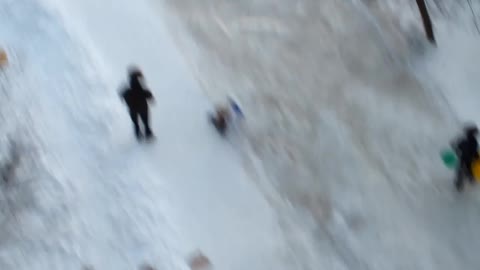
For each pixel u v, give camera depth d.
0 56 15.62
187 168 13.87
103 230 12.95
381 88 16.17
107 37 16.34
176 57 16.08
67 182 13.59
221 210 13.31
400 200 14.02
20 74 15.39
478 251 13.42
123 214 13.12
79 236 12.90
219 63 16.16
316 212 13.58
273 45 16.83
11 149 14.03
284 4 17.84
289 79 16.08
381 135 15.16
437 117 15.71
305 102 15.62
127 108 14.36
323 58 16.69
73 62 15.67
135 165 13.80
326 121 15.27
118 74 15.53
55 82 15.28
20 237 12.93
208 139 14.38
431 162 14.75
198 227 13.02
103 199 13.35
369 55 16.86
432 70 16.69
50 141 14.23
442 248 13.38
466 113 15.91
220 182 13.73
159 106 14.88
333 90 15.98
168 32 16.67
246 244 12.88
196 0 17.55
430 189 14.26
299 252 12.92
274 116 15.17
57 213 13.19
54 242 12.85
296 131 14.95
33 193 13.43
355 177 14.30
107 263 12.54
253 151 14.36
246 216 13.28
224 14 17.39
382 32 17.41
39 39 16.14
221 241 12.87
